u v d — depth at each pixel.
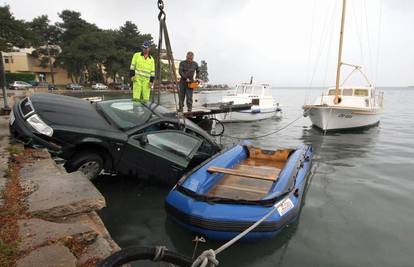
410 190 6.95
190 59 11.26
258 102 18.98
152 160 5.88
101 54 58.66
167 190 6.18
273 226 4.30
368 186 7.18
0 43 45.09
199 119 12.93
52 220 3.07
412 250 4.47
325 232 4.93
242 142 8.09
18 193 3.37
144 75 9.35
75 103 6.15
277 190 4.92
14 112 5.52
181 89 11.37
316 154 10.66
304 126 17.62
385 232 4.98
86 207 3.26
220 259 4.11
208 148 6.97
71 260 2.37
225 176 6.25
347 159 9.93
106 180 6.45
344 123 15.55
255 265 3.99
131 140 5.66
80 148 5.41
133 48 70.12
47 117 5.24
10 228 2.70
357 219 5.43
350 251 4.40
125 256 1.92
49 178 3.83
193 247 4.34
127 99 6.79
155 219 5.05
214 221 4.22
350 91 17.17
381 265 4.10
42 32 62.62
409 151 11.24
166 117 6.29
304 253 4.32
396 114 27.34
